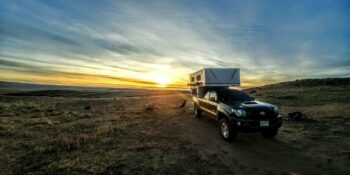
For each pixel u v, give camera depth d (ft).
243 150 19.06
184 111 48.88
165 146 20.26
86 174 13.88
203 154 17.94
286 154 17.84
